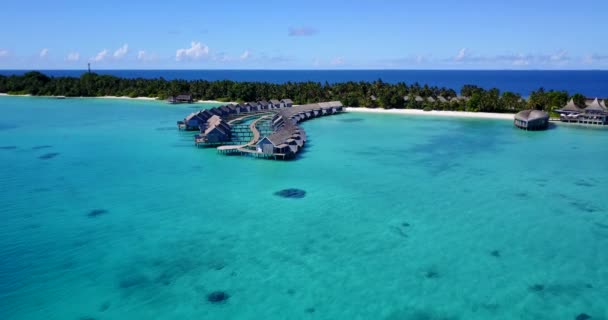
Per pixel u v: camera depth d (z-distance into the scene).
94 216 35.16
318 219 34.75
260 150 56.12
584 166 50.69
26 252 28.75
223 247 29.73
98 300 23.39
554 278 25.56
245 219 34.75
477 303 23.14
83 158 55.66
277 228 32.94
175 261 27.73
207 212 36.22
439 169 50.12
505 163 52.59
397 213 36.03
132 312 22.36
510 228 32.78
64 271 26.36
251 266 27.12
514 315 22.11
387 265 27.19
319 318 21.91
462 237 31.27
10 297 23.61
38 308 22.66
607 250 29.02
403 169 50.16
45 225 33.22
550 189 42.16
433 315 22.14
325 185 43.97
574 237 31.11
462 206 37.59
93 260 27.78
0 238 30.78
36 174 47.53
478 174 47.78
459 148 61.88
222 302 23.27
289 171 49.50
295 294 24.03
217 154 58.34
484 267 26.91
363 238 31.16
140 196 40.28
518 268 26.77
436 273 26.22
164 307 22.81
